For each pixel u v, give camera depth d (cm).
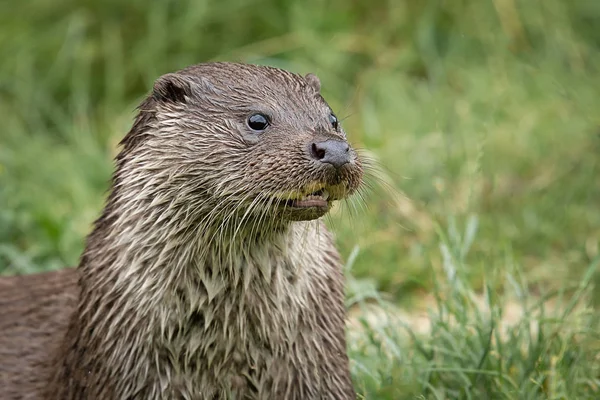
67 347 1208
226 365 1155
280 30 2245
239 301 1142
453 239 1475
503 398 1247
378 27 2262
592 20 2266
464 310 1346
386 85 2169
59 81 2211
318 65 2197
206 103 1148
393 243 1741
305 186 1088
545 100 2073
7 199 1814
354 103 2169
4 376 1304
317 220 1161
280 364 1159
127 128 2098
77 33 2217
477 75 2152
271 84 1164
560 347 1320
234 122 1136
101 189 1950
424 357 1316
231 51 2217
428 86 2167
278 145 1112
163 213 1134
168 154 1141
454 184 1877
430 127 2008
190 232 1136
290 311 1151
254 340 1153
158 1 2234
